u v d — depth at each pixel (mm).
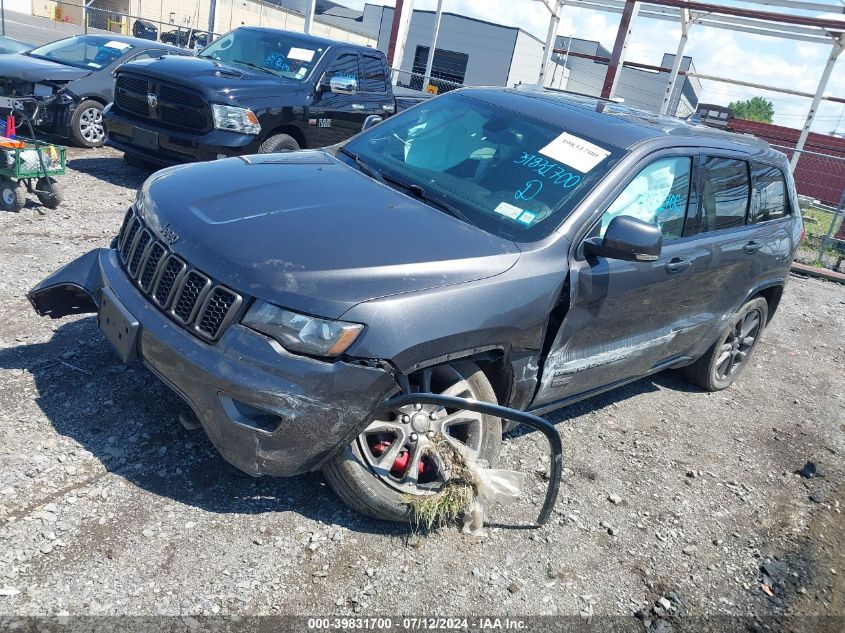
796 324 8398
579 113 4250
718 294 4816
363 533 3150
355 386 2766
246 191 3352
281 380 2707
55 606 2461
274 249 2867
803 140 18375
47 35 25828
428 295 2900
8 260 5273
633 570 3359
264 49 9242
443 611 2832
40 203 6902
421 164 4008
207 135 7723
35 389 3652
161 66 8055
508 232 3451
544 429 3115
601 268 3582
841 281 11375
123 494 3051
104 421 3498
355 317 2748
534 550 3314
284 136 8344
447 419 3191
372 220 3211
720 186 4625
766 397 5914
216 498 3152
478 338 3061
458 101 4512
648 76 42250
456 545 3221
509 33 39531
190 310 2877
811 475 4691
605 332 3854
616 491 3979
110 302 3131
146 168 8992
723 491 4254
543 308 3301
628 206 3830
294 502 3242
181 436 3496
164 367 2908
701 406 5426
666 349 4605
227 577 2752
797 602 3398
